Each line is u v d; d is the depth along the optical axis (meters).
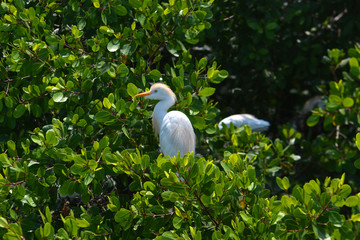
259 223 5.46
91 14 8.05
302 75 13.70
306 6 12.72
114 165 6.42
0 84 7.92
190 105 7.90
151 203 6.03
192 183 5.57
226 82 13.35
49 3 8.52
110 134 7.31
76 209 7.26
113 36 8.39
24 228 6.38
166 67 8.49
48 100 7.67
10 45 8.09
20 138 7.87
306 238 5.66
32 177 6.47
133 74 8.04
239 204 6.11
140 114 7.79
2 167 6.73
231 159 6.38
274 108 14.64
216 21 11.66
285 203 5.69
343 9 13.52
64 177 6.58
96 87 7.86
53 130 6.75
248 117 12.43
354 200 5.24
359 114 9.84
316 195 5.47
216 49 12.23
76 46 7.95
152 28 8.00
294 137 11.67
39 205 7.01
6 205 6.31
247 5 12.08
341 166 10.92
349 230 5.28
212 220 5.91
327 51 12.48
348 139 11.70
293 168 11.52
